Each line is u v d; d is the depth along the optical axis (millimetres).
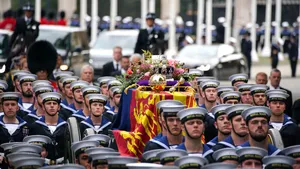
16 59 41500
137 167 19047
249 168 19469
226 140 22672
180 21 102062
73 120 26062
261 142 21938
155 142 22266
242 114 21969
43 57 35656
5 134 26578
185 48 58875
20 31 43156
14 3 102750
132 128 24516
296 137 26406
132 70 25734
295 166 20562
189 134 21531
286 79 61500
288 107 32125
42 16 70188
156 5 123062
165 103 22781
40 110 28000
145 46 43625
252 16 85438
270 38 100625
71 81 30266
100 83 31734
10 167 20922
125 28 98938
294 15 117875
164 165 19281
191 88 24719
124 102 25125
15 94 26859
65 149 26438
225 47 58750
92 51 55406
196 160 19250
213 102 27781
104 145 23844
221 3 118625
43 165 20312
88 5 120688
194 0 112375
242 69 59562
